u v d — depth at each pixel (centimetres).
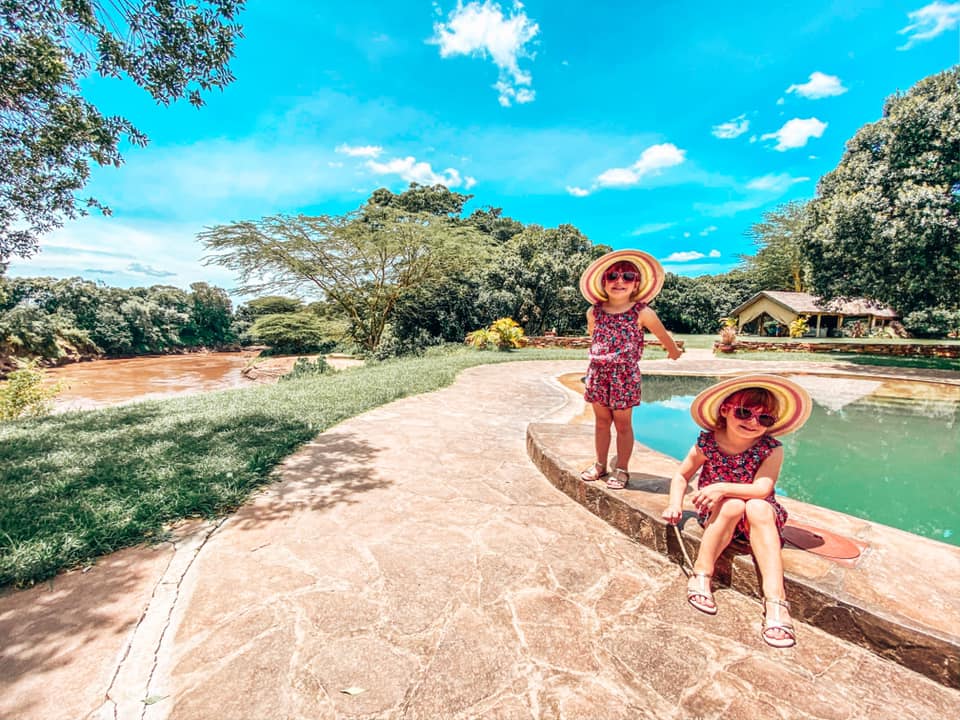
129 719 149
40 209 565
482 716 149
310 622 197
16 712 151
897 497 448
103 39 437
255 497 336
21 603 210
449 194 3206
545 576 235
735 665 172
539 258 2698
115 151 531
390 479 378
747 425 214
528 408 718
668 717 148
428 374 1038
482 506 325
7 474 364
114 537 264
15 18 422
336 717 149
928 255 1197
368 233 1741
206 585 225
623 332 287
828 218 1348
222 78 487
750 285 4488
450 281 2152
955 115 1100
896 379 1139
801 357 1688
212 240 1620
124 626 195
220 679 165
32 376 807
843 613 184
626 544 270
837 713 150
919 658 166
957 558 222
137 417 597
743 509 213
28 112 482
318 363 1348
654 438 666
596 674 168
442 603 211
